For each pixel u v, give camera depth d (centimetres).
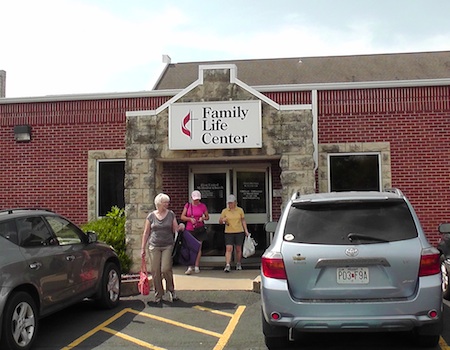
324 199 539
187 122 1047
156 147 1065
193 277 998
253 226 1238
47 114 1280
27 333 578
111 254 805
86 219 1256
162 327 685
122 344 614
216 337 636
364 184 1177
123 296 888
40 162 1277
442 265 834
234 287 907
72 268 680
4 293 543
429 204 1150
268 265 519
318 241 513
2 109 1296
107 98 1263
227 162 1230
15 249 586
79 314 761
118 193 1260
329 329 497
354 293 496
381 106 1175
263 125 1048
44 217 674
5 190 1285
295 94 1198
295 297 506
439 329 531
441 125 1157
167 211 822
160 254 816
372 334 626
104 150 1256
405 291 495
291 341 603
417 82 1162
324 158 1183
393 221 520
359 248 502
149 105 1251
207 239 1226
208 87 1066
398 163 1164
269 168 1233
